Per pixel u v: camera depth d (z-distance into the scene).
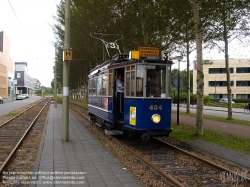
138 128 10.10
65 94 11.62
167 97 10.45
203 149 9.81
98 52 31.94
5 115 24.92
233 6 18.09
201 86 12.66
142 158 8.30
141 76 10.29
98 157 8.66
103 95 13.68
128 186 6.02
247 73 75.00
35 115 24.89
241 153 9.22
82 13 23.42
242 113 34.62
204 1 14.24
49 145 10.54
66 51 11.57
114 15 20.94
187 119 21.22
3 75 88.06
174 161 8.58
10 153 8.84
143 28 17.36
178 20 17.95
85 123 18.45
